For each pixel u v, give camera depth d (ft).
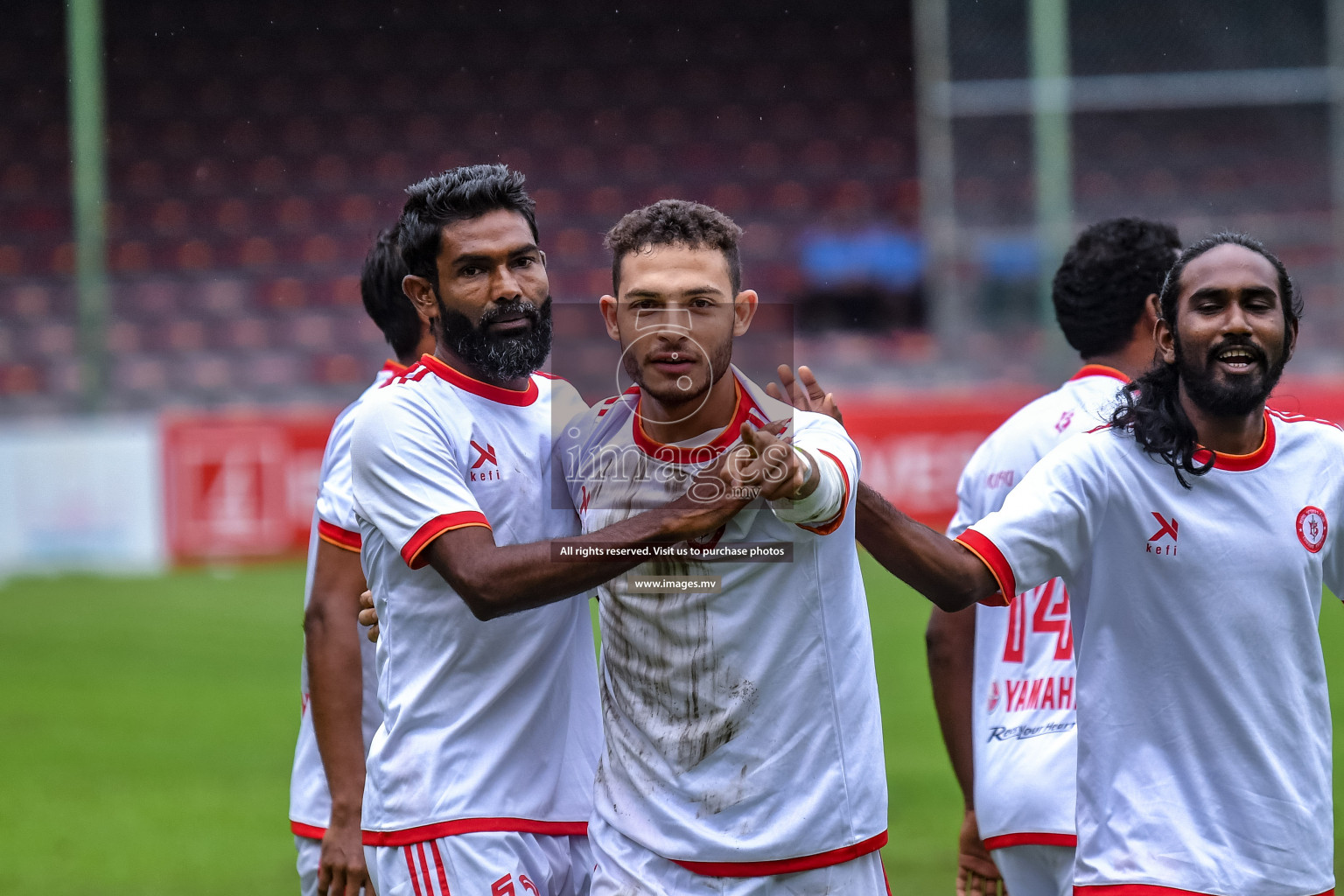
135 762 87.51
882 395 148.36
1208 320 30.04
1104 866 30.63
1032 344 160.45
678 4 214.07
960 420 140.05
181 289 192.65
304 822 38.14
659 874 29.60
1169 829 30.01
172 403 173.99
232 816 76.95
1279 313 30.19
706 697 29.19
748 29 213.46
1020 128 191.83
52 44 208.13
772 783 29.01
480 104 212.02
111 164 206.39
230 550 142.61
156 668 109.81
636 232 28.78
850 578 29.73
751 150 210.38
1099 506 31.01
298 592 133.80
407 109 211.20
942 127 171.73
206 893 63.36
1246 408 30.14
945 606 31.07
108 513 142.41
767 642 28.96
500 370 32.73
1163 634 30.55
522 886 31.96
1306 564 30.55
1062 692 36.60
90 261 151.43
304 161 208.64
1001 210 189.88
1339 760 82.38
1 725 95.25
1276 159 191.52
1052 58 150.20
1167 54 179.93
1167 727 30.48
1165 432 30.40
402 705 32.45
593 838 31.01
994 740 37.42
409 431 31.65
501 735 32.35
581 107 212.02
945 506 139.74
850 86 212.23
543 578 28.78
